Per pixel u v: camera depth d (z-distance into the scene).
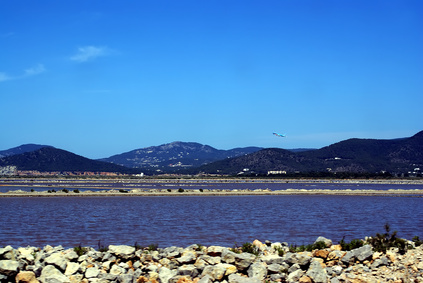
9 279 22.89
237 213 79.94
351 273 25.84
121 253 27.81
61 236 49.31
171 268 26.83
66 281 23.66
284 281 24.53
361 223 64.25
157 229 55.97
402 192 155.25
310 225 61.12
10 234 50.81
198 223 63.22
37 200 110.12
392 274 25.36
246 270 25.73
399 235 51.25
